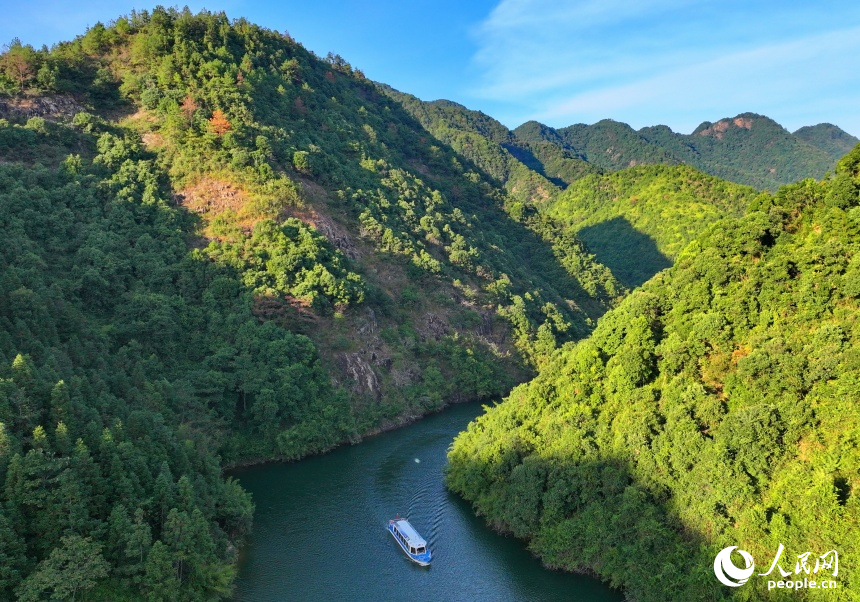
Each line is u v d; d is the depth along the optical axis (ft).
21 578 139.13
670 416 189.06
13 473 147.54
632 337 217.36
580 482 200.03
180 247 335.67
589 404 222.89
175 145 392.88
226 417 286.05
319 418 304.09
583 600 180.65
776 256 202.80
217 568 176.04
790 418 168.66
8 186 300.20
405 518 231.09
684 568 166.50
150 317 286.25
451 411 374.22
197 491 193.47
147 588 155.33
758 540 157.38
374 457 294.46
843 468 155.94
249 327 310.45
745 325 197.16
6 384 161.79
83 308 277.23
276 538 215.10
